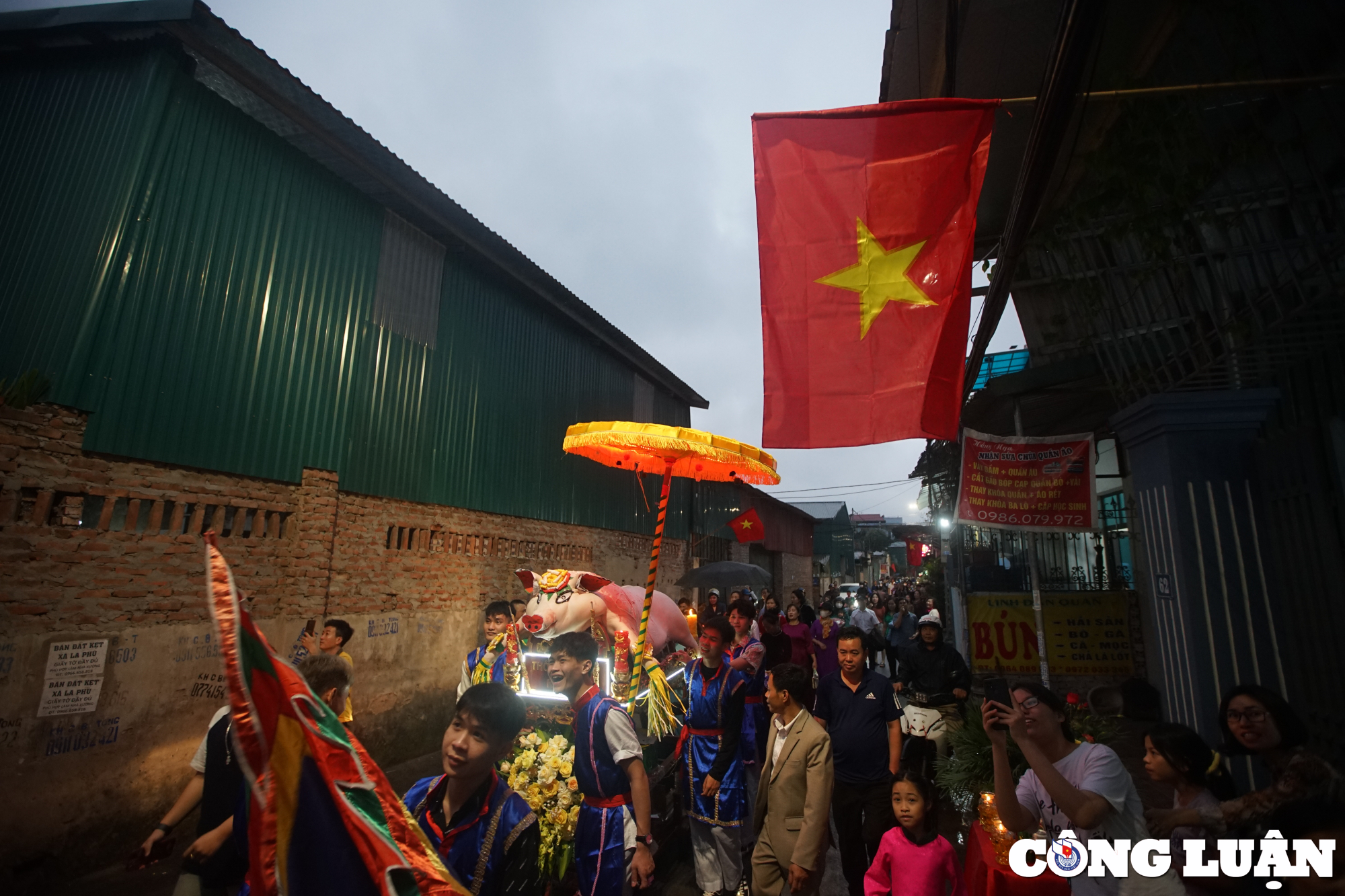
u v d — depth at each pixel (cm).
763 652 572
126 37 628
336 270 798
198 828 292
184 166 635
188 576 618
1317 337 414
